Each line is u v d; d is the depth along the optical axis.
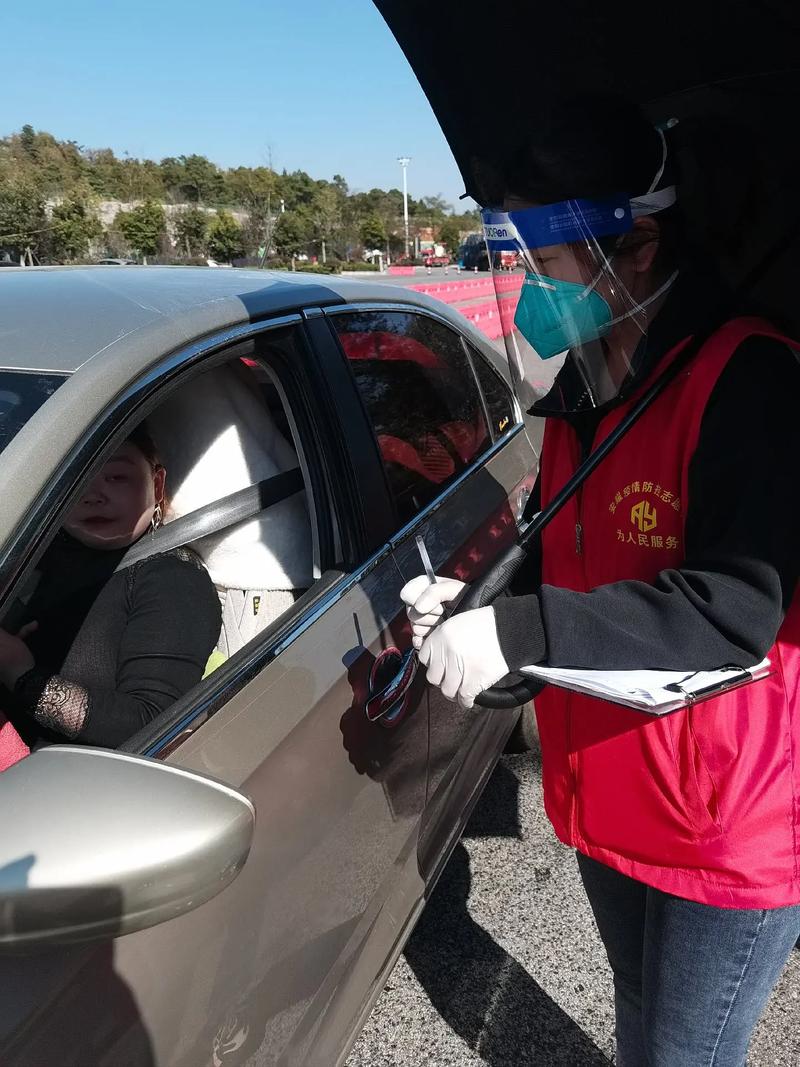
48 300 1.54
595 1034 2.04
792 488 0.97
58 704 1.40
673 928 1.22
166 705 1.50
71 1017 0.97
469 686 1.06
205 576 1.69
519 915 2.38
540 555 1.42
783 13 1.08
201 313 1.51
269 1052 1.34
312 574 1.80
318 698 1.47
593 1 1.20
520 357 1.25
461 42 1.28
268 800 1.32
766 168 1.08
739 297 1.07
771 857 1.13
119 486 1.58
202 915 1.16
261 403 1.90
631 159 1.03
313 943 1.46
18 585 1.09
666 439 1.07
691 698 0.98
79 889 0.85
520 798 2.86
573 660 1.02
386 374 2.06
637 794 1.19
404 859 1.86
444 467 2.24
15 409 1.22
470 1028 2.04
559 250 1.08
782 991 2.11
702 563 1.01
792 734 1.12
